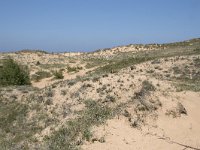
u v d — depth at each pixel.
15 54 61.28
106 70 41.03
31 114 17.30
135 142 12.83
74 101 16.77
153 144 12.86
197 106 16.95
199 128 14.70
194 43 73.31
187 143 13.21
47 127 14.85
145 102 15.50
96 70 43.59
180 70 33.00
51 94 18.59
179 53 49.75
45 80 40.00
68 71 46.00
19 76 31.53
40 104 18.05
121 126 13.81
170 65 35.50
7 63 32.06
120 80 17.80
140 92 16.25
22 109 18.08
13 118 17.25
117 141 12.73
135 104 15.35
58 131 13.71
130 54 66.06
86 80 18.86
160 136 13.52
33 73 43.19
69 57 64.94
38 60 55.50
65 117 15.42
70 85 18.84
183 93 18.11
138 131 13.66
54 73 42.81
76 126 13.77
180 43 77.56
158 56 48.03
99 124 13.80
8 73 30.98
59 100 17.61
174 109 15.66
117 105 15.37
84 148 12.20
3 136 15.31
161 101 16.03
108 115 14.60
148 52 64.94
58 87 19.28
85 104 16.03
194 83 25.91
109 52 78.88
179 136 13.75
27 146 13.12
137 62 41.72
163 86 18.14
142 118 14.58
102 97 16.30
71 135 13.18
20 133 15.27
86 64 52.12
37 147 12.73
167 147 12.77
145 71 34.47
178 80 28.81
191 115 15.86
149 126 14.17
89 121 14.13
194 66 34.00
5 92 21.44
